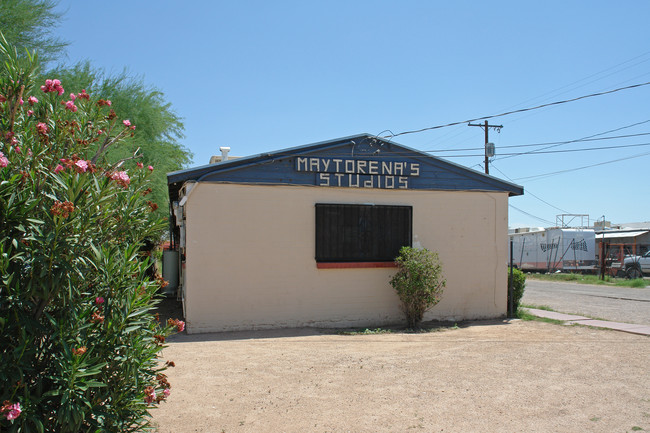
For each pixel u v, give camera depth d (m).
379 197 10.52
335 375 6.52
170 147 20.78
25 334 3.01
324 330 9.78
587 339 8.93
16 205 3.08
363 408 5.33
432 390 5.92
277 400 5.55
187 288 9.24
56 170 3.33
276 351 7.89
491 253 11.38
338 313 10.15
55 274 3.09
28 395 2.97
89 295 3.41
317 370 6.74
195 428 4.77
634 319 11.83
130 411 3.54
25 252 3.09
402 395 5.74
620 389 5.98
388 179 10.53
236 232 9.51
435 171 10.95
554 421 5.00
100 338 3.30
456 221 11.10
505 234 11.50
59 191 3.30
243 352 7.81
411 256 10.13
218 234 9.41
